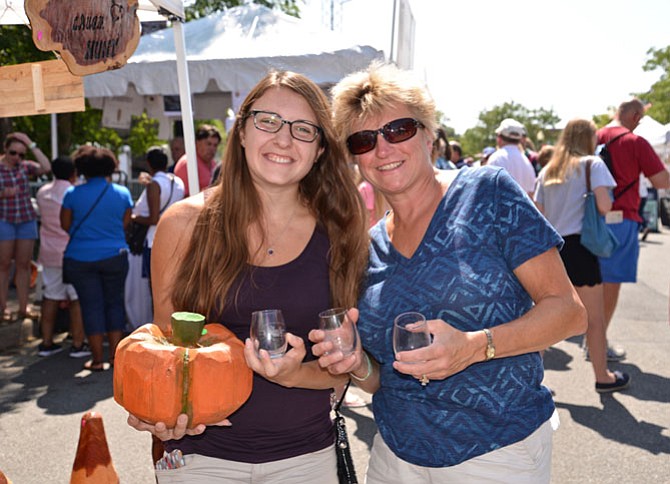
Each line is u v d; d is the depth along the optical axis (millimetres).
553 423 2080
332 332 1962
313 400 2197
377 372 2264
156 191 6469
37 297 8352
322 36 6648
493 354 1838
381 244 2219
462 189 2051
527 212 1956
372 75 2189
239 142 2225
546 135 35938
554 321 1887
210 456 2133
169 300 2230
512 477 1943
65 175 6574
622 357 5945
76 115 17328
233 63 6285
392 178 2098
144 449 4320
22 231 7379
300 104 2180
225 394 1900
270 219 2244
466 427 1966
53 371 6102
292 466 2164
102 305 6066
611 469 3852
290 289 2170
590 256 4934
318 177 2305
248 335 2162
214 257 2156
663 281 10531
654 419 4570
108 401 5266
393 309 2061
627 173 5387
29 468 4039
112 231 6008
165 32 7066
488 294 1934
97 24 2133
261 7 7203
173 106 8609
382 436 2172
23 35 8195
